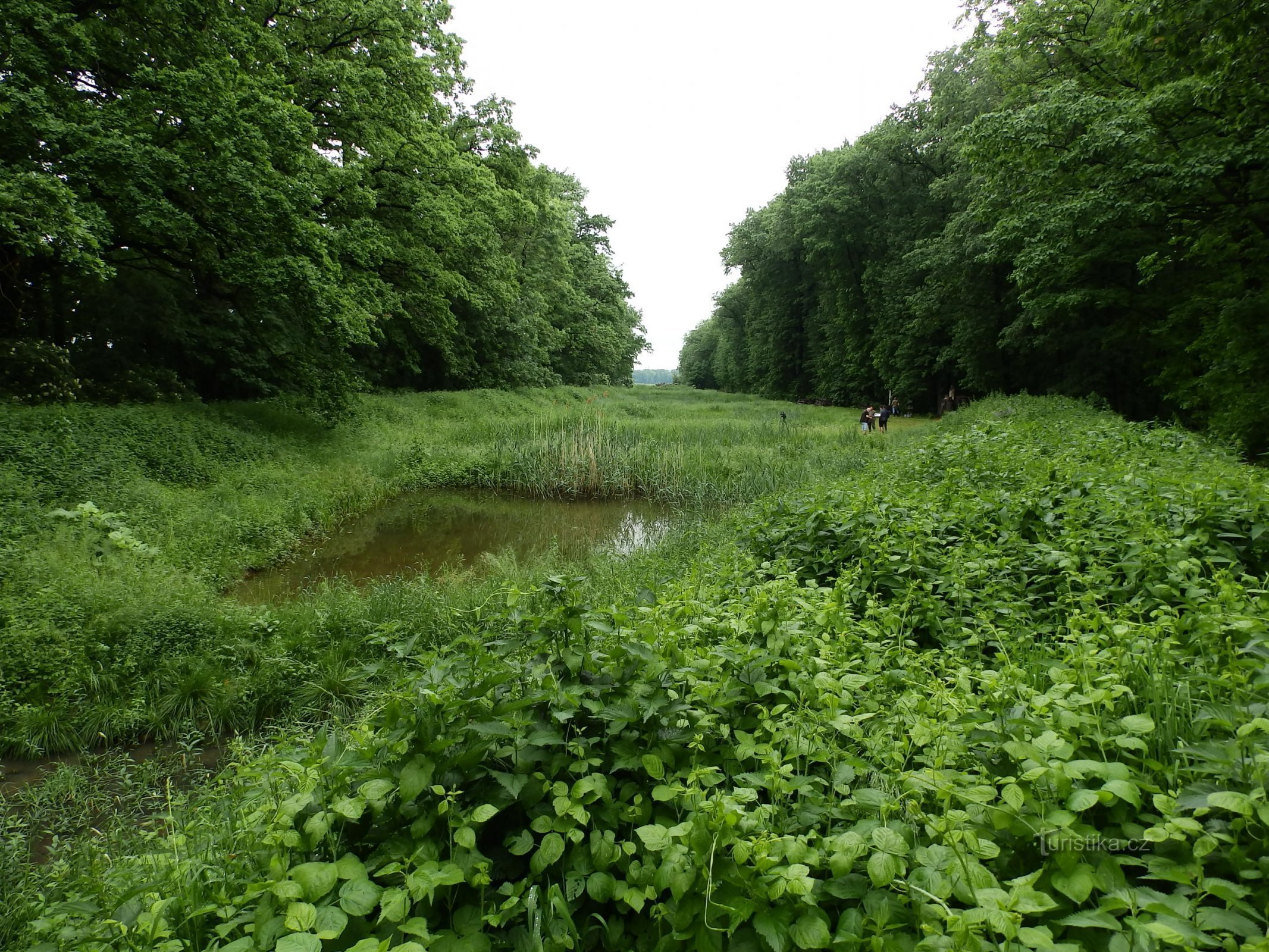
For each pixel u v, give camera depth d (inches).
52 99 452.4
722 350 3048.7
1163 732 90.9
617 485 613.0
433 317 943.7
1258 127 460.1
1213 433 478.9
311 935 69.4
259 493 474.0
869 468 464.4
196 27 535.5
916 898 68.8
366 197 691.4
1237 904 59.9
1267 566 162.9
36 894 125.0
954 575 176.1
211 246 569.3
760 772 97.2
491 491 624.7
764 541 261.9
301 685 223.3
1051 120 555.2
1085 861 69.9
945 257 1042.7
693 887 76.4
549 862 80.7
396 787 89.3
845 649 141.2
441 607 269.9
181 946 80.7
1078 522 193.8
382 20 665.0
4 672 212.7
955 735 91.4
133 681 221.8
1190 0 419.2
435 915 82.0
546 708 101.3
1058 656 133.6
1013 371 1119.6
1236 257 505.7
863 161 1326.3
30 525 317.4
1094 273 733.9
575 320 1840.6
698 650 126.2
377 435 753.0
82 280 579.2
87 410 468.4
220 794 149.7
